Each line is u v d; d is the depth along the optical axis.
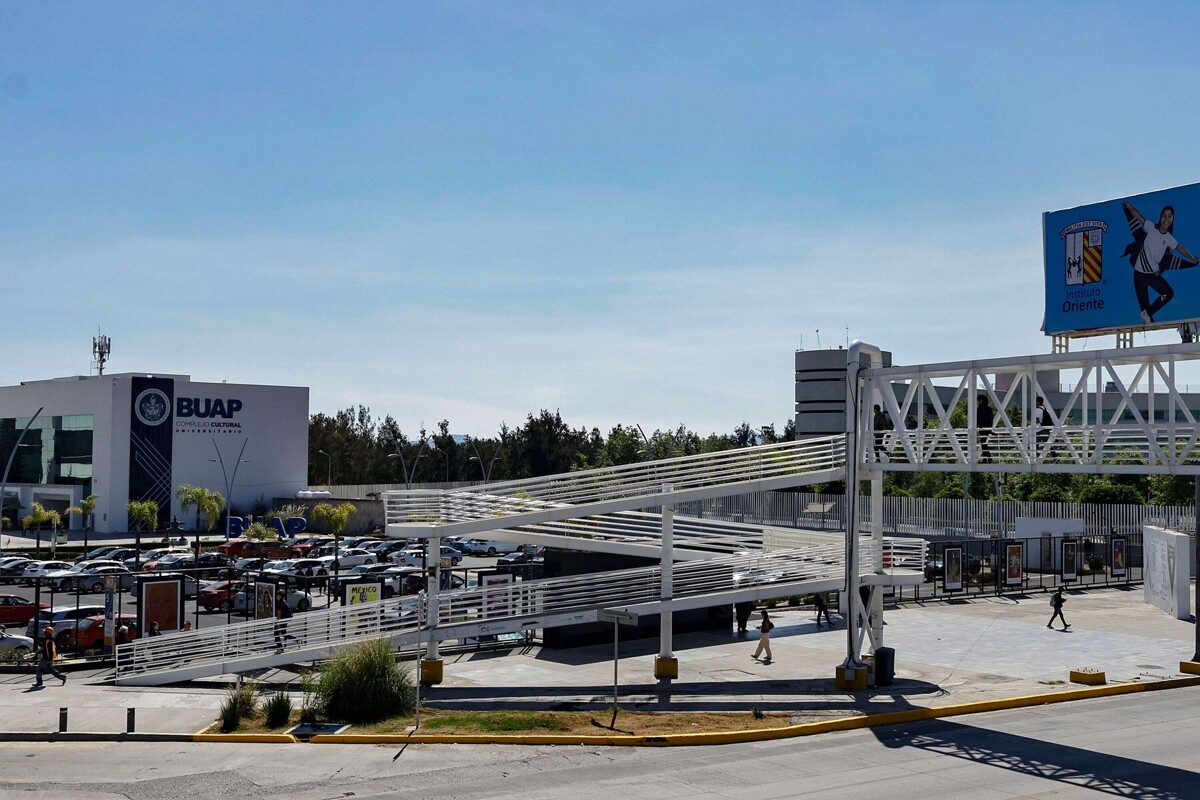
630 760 20.20
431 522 28.83
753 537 38.62
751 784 18.30
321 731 22.61
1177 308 29.45
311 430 132.75
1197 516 29.97
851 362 27.36
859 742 21.69
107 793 18.05
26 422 91.56
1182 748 20.95
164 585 31.80
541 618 28.47
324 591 46.19
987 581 49.31
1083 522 56.09
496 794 17.72
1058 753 20.56
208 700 26.31
